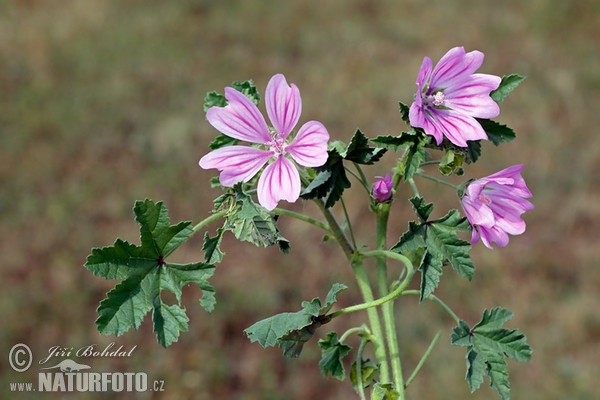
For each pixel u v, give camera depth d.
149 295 2.30
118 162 9.35
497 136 2.43
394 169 2.55
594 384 6.70
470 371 2.44
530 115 10.02
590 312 7.30
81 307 7.42
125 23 12.12
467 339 2.45
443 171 2.37
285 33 11.95
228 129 2.34
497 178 2.37
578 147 9.52
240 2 12.67
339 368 2.56
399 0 12.64
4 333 7.10
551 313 7.35
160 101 10.48
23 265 7.91
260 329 2.27
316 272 7.76
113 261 2.27
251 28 12.05
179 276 2.33
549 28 11.86
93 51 11.42
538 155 9.28
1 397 6.62
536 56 11.29
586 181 8.98
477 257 7.78
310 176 2.47
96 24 12.05
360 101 10.39
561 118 9.99
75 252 8.15
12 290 7.56
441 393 6.56
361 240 8.05
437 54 11.42
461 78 2.40
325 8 12.47
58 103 10.37
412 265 2.44
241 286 7.59
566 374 6.80
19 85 10.70
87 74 10.97
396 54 11.45
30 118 10.06
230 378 6.86
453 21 12.13
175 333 2.30
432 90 2.40
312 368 6.89
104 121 10.04
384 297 2.35
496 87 2.39
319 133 2.22
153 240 2.31
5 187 8.96
